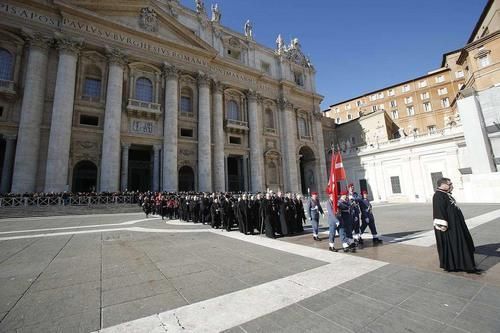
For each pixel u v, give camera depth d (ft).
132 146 92.94
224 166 110.83
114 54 86.02
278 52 146.82
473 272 15.48
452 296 12.52
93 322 10.93
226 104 116.98
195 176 100.12
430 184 105.50
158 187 90.27
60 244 26.86
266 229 31.89
